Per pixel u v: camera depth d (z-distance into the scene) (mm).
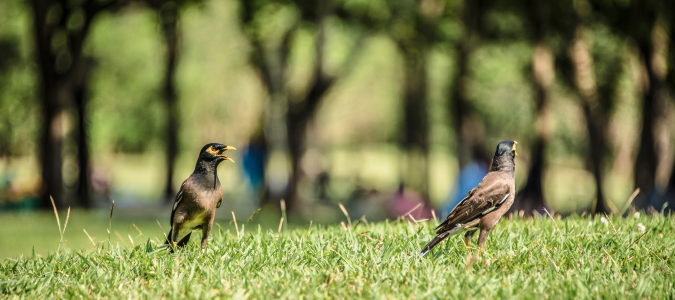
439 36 20344
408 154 24625
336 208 25031
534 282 4777
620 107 19953
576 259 5469
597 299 4438
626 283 4762
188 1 19969
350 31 22328
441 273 5051
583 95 15922
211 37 25047
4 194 20141
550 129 15742
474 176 12297
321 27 21484
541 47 15875
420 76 23594
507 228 6848
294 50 24656
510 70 22703
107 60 26109
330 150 51312
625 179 28859
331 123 48781
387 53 27125
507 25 19156
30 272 5656
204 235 6180
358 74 30828
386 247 5766
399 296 4578
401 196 21047
